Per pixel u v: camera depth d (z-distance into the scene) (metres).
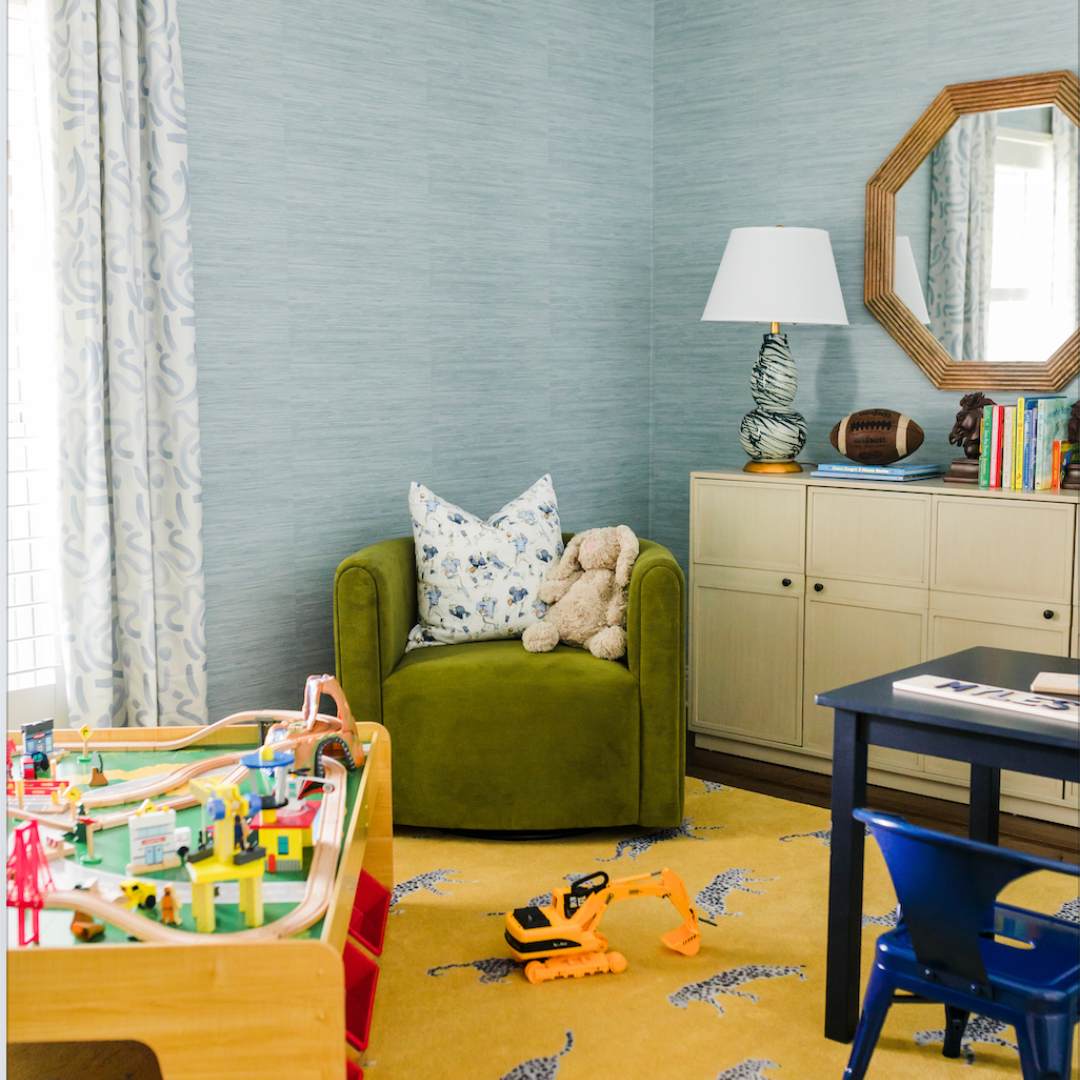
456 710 2.77
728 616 3.53
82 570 2.64
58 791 1.98
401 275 3.38
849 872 1.86
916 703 1.77
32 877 1.53
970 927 1.49
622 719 2.76
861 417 3.30
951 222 3.33
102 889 1.66
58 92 2.53
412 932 2.31
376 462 3.37
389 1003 2.03
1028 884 2.52
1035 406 2.91
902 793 3.19
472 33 3.50
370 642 2.78
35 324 2.67
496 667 2.82
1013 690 1.85
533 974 2.10
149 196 2.72
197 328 2.91
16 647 2.69
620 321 4.07
